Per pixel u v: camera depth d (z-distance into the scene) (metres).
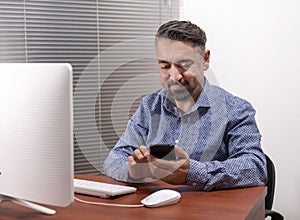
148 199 1.65
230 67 3.06
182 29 1.62
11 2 2.97
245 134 1.96
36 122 1.48
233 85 3.06
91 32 3.21
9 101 1.54
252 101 3.02
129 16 3.28
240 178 1.81
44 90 1.46
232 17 3.03
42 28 3.08
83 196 1.78
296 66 2.89
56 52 3.13
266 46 2.96
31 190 1.53
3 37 2.99
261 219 1.78
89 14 3.19
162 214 1.54
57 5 3.09
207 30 3.10
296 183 2.94
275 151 2.98
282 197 2.98
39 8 3.05
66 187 1.46
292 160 2.94
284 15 2.89
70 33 3.16
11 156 1.56
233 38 3.04
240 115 2.01
